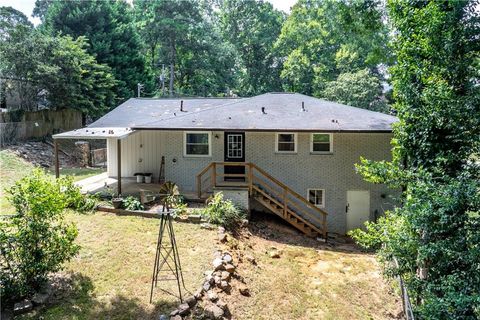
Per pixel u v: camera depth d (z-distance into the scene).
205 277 8.89
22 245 7.52
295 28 44.25
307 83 44.69
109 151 18.03
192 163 16.41
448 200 7.51
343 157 15.55
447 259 7.80
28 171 20.53
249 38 52.22
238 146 16.08
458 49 9.39
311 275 10.58
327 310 8.84
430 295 7.57
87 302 7.71
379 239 9.73
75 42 29.75
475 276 7.14
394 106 11.30
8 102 27.03
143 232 11.27
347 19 17.92
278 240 13.27
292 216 15.37
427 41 9.53
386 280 10.35
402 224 9.26
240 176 15.12
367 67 39.94
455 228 7.79
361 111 16.19
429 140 9.62
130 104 20.27
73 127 31.17
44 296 7.65
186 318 7.39
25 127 25.77
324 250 12.83
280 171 15.88
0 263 7.54
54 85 26.50
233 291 8.79
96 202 13.22
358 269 11.22
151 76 42.28
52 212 7.98
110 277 8.67
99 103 31.62
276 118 15.34
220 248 10.54
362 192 15.58
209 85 47.47
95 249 9.93
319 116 15.46
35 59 25.36
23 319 7.03
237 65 52.81
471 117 8.52
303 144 15.67
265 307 8.58
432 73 9.56
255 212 15.91
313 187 15.75
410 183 9.25
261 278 9.88
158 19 43.59
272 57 51.78
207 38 45.19
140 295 8.06
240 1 52.47
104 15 36.62
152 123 15.27
